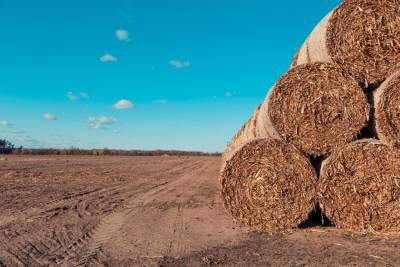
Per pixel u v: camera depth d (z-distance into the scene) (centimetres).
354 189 718
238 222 780
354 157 716
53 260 589
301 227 773
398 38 723
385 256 584
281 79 759
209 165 3278
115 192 1365
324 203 735
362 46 729
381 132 711
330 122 740
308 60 804
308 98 748
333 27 738
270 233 739
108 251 635
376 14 729
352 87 729
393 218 711
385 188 709
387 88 704
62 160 3691
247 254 609
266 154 765
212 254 614
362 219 720
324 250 620
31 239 710
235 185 779
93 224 837
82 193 1315
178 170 2578
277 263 562
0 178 1744
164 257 601
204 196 1286
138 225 830
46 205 1060
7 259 595
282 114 757
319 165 773
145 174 2188
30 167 2467
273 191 762
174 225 831
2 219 877
